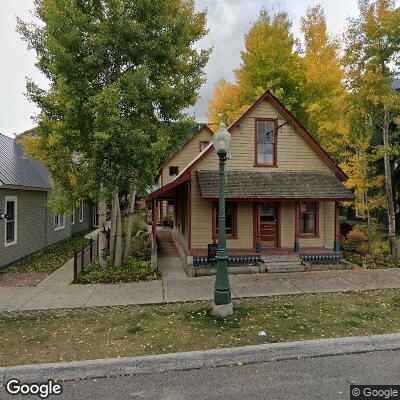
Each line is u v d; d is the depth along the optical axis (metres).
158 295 9.47
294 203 14.30
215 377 5.30
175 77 12.01
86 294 9.62
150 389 4.96
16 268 13.43
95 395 4.82
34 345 6.23
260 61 20.91
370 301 8.77
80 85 10.37
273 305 8.45
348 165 15.55
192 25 12.03
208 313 7.84
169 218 29.00
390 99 12.99
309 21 19.89
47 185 17.81
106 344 6.24
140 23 10.73
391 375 5.30
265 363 5.77
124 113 10.91
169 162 27.52
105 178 10.63
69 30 10.07
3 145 16.56
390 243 14.36
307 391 4.85
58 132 10.67
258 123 14.16
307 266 12.44
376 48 13.23
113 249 12.96
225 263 7.78
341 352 6.15
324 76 19.28
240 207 13.88
